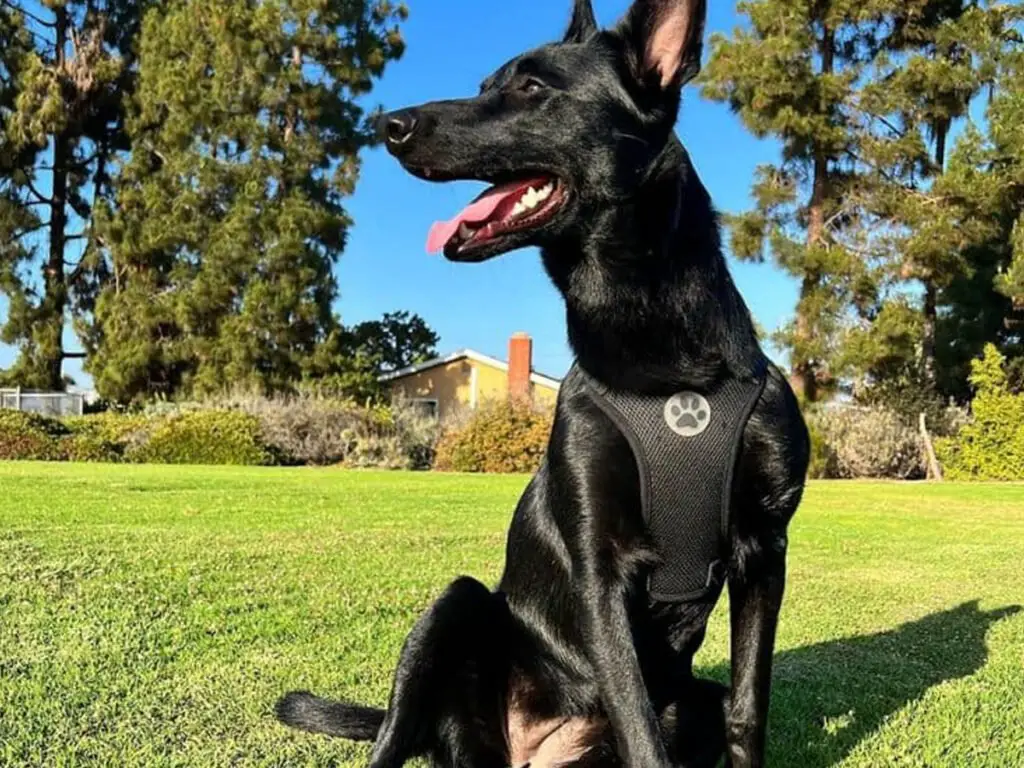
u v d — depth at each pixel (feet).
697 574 2.68
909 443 22.71
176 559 6.26
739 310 2.79
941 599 5.76
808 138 25.07
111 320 30.01
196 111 29.30
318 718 2.91
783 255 25.02
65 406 30.50
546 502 2.91
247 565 6.15
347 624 4.61
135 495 11.05
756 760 2.71
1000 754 3.04
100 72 31.73
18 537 7.07
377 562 6.47
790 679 3.95
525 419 22.09
